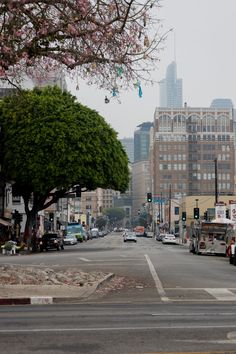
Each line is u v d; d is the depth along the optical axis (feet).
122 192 224.94
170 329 39.14
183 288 73.51
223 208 203.51
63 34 72.08
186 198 407.23
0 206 228.43
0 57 71.00
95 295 65.62
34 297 59.77
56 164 192.13
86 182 201.67
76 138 193.67
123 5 70.44
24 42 71.87
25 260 138.31
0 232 225.15
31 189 206.80
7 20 70.74
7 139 196.03
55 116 194.29
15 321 43.65
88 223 618.03
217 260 150.10
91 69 74.33
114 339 35.40
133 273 96.78
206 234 182.39
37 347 32.91
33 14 71.05
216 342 34.27
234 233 169.78
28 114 193.16
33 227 227.81
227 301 59.98
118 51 72.59
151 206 650.84
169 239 318.65
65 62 73.72
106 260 138.10
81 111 201.05
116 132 215.31
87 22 71.26
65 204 445.78
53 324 41.86
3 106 195.93
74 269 96.84
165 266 116.37
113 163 209.46
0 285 69.46
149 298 62.85
